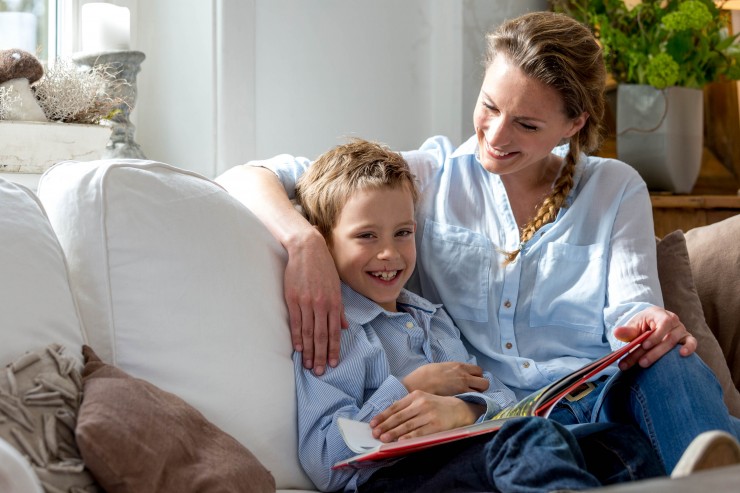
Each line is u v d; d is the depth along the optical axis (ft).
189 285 4.26
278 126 7.74
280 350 4.52
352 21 8.09
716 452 3.06
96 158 6.13
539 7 8.86
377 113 8.29
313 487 4.56
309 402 4.50
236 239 4.51
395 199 5.01
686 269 6.10
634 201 5.57
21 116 5.86
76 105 6.16
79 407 3.58
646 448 4.19
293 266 4.67
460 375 4.83
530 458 3.67
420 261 5.61
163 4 7.69
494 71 5.24
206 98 7.38
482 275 5.46
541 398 4.24
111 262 4.19
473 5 8.35
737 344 6.39
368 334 4.96
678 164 9.11
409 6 8.39
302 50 7.83
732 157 10.23
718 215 8.89
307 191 5.23
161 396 3.78
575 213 5.51
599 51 5.47
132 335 4.14
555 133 5.28
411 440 4.00
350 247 4.98
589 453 4.24
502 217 5.60
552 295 5.44
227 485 3.54
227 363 4.26
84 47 6.88
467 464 4.09
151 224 4.28
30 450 3.33
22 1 7.20
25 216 4.06
